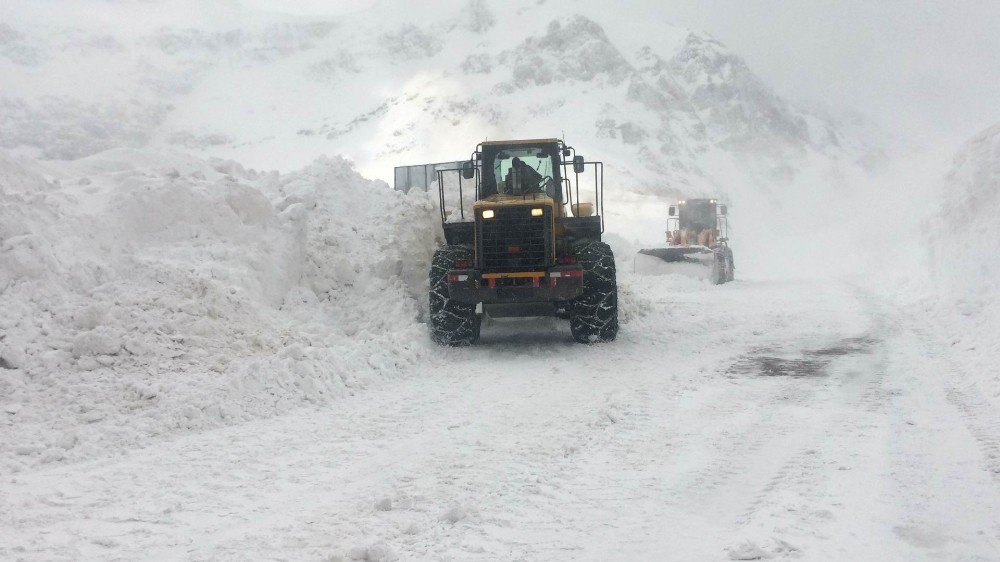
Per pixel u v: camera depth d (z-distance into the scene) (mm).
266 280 9055
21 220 7719
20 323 6738
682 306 15109
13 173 8578
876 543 3570
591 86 169125
